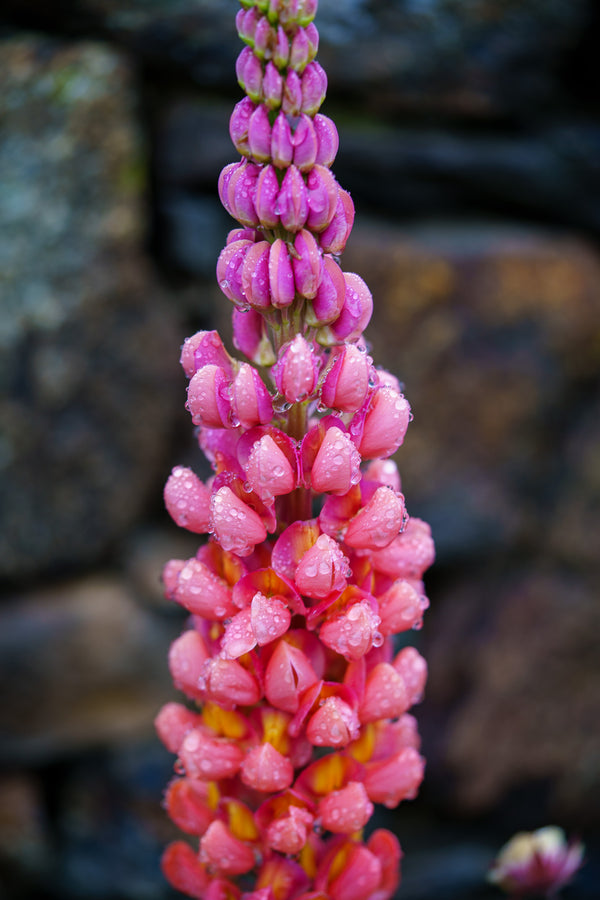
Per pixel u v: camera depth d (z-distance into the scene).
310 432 0.44
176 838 0.86
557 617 0.88
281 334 0.45
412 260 0.79
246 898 0.46
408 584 0.46
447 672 0.89
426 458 0.84
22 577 0.84
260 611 0.44
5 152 0.76
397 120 0.82
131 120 0.78
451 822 0.91
